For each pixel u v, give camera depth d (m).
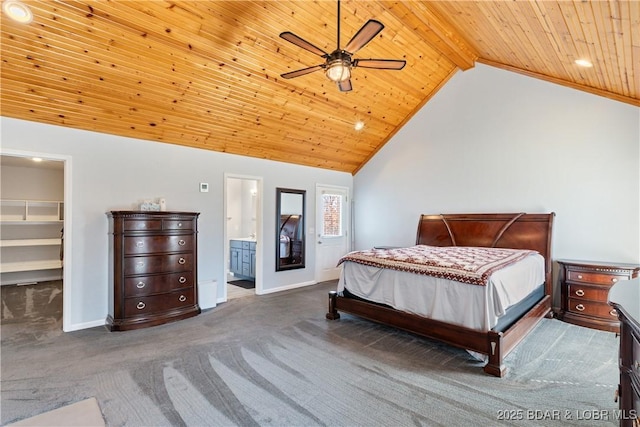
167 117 4.04
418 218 6.02
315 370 2.76
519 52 4.04
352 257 3.99
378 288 3.68
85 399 2.31
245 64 3.71
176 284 4.13
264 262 5.63
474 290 2.86
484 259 3.43
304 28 3.54
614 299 1.44
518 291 3.21
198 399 2.31
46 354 3.07
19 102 3.25
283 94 4.35
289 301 5.08
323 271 6.67
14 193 6.38
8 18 2.57
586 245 4.21
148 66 3.33
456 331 2.93
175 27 3.06
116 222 3.75
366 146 6.43
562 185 4.40
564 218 4.39
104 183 3.98
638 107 3.86
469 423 2.05
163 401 2.29
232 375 2.67
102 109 3.64
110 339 3.45
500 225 4.84
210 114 4.23
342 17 3.57
